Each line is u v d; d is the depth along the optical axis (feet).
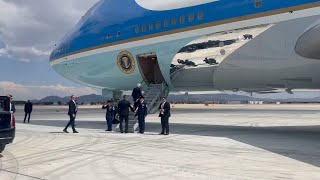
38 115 149.48
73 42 72.84
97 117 120.78
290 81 46.73
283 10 41.88
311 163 29.07
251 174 25.05
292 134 52.65
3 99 33.99
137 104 55.06
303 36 40.40
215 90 59.11
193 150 36.52
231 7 46.75
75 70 73.82
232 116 120.78
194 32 50.90
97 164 29.37
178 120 95.91
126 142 43.27
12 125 33.06
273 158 31.50
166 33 54.60
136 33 59.36
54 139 47.03
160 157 32.42
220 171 26.16
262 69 46.70
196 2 51.03
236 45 46.75
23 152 35.83
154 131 58.90
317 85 46.88
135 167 28.02
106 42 64.95
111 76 67.62
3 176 25.27
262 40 44.14
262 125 73.67
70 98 56.95
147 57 63.10
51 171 26.84
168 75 57.93
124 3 64.03
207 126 70.85
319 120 92.58
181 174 25.31
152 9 57.47
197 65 52.54
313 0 39.68
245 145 40.14
